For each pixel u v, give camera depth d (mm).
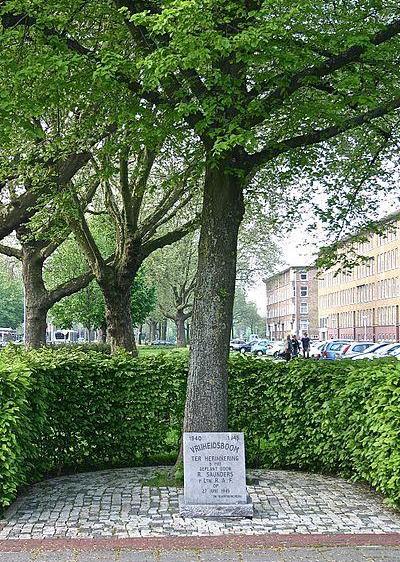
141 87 9469
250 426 10992
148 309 44156
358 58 9516
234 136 8086
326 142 13406
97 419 10906
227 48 7859
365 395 9148
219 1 8094
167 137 11211
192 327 9633
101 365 10984
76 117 13391
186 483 7934
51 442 10328
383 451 8203
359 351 39312
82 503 8445
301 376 10492
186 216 21156
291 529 7355
